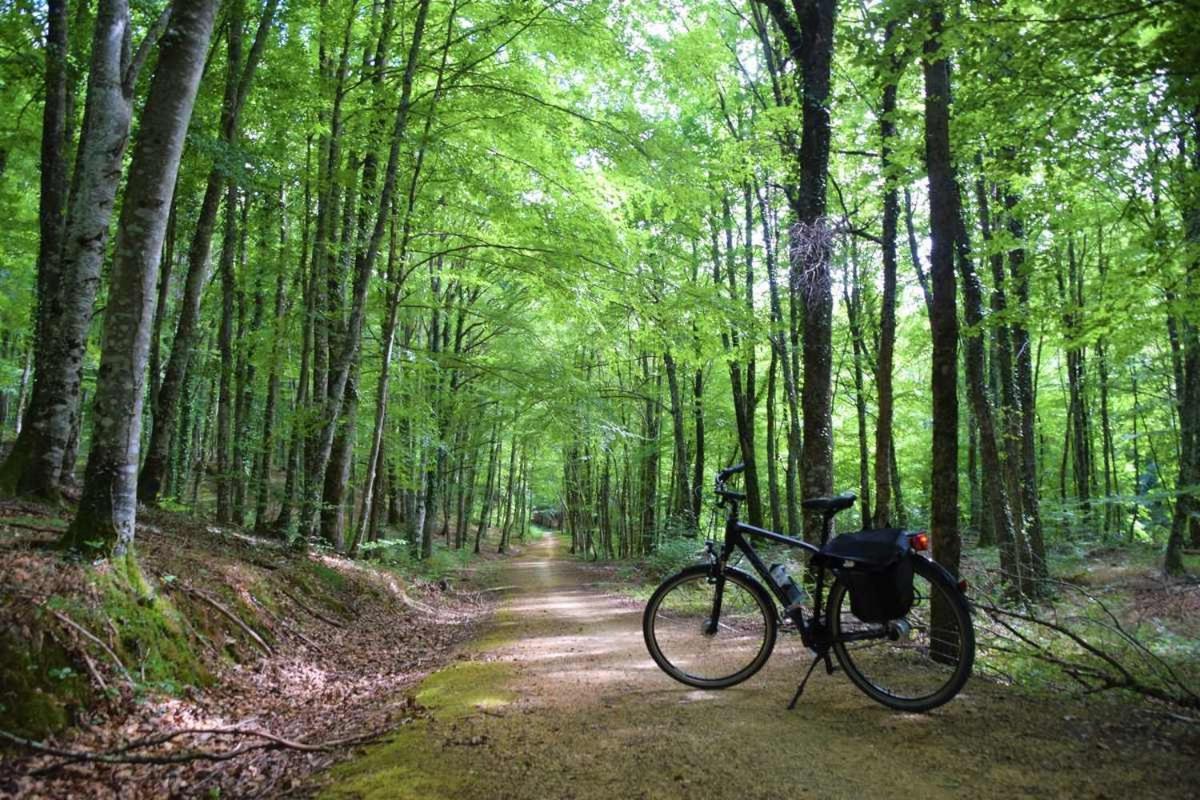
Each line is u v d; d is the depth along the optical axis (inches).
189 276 418.6
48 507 281.9
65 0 363.9
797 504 770.8
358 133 481.4
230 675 233.8
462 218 647.1
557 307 540.7
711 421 929.5
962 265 387.2
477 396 810.8
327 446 452.4
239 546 384.2
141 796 142.6
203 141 354.0
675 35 470.9
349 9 452.1
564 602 509.4
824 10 342.3
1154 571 518.3
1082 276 591.5
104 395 218.8
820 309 351.3
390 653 330.6
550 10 443.8
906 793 112.8
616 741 138.5
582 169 486.6
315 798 120.1
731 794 113.7
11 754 149.7
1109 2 194.4
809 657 213.0
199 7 231.3
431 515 922.1
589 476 1344.7
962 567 301.7
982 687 171.9
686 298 468.4
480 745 136.6
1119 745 131.0
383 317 558.9
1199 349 511.8
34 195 600.7
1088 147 273.4
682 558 610.5
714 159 502.9
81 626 186.7
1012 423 473.1
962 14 215.9
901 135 394.0
